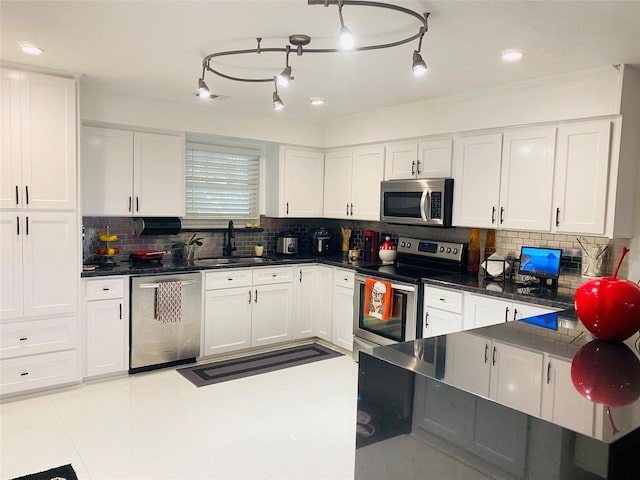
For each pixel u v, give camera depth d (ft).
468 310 11.14
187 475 8.04
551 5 6.73
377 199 14.89
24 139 10.48
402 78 10.77
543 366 4.88
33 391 11.07
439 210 12.69
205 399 11.19
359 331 13.97
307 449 8.99
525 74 10.17
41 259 10.84
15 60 10.03
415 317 12.21
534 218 10.87
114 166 12.69
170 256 14.78
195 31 8.14
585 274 10.83
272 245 17.28
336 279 15.17
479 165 11.98
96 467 8.19
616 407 3.80
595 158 9.77
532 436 3.64
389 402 4.91
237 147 16.28
